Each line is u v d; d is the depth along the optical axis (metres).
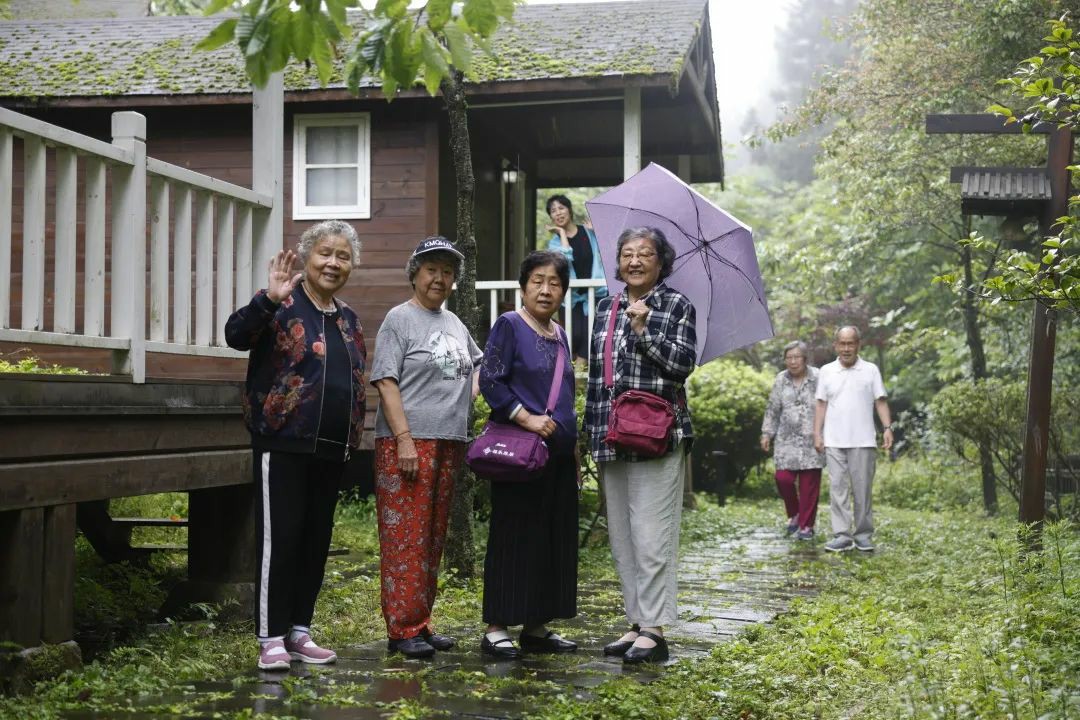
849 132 15.25
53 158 10.81
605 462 5.19
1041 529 7.98
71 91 10.82
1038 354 8.09
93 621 6.15
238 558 6.08
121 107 10.92
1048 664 4.68
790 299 24.22
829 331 23.55
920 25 13.80
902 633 5.63
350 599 6.46
